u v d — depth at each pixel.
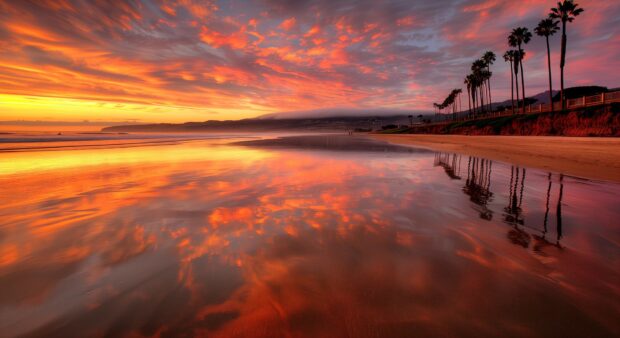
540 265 3.65
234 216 5.93
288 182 9.79
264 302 2.95
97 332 2.53
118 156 19.81
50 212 6.22
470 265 3.68
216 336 2.47
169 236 4.82
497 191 8.12
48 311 2.83
